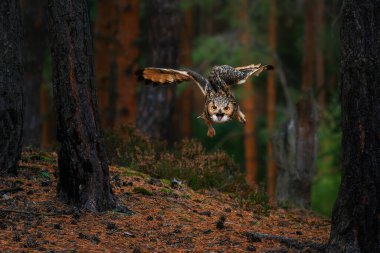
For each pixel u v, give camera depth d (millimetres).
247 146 60281
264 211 24797
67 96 19734
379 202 16156
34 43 41031
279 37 69750
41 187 21594
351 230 16359
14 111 22125
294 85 70250
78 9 19656
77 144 19859
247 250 18250
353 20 16234
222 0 73938
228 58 59906
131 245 17766
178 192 24297
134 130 30438
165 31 39938
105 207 20266
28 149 26594
